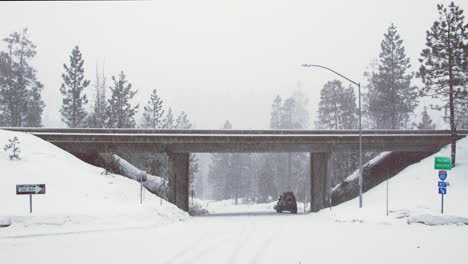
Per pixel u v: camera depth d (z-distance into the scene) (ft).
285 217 113.80
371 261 37.24
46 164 100.94
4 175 87.92
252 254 41.16
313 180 146.61
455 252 42.78
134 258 38.70
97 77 244.42
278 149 139.85
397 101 220.23
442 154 141.79
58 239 53.98
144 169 166.50
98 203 84.28
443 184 82.33
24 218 62.03
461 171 125.80
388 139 140.97
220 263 35.86
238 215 130.11
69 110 223.92
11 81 235.61
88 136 129.18
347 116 276.41
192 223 86.38
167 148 135.13
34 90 252.01
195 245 48.14
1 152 100.32
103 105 241.96
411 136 141.90
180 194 138.62
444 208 91.81
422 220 76.23
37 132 128.57
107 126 217.97
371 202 123.85
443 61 137.80
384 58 223.71
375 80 226.79
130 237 56.59
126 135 131.13
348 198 152.05
